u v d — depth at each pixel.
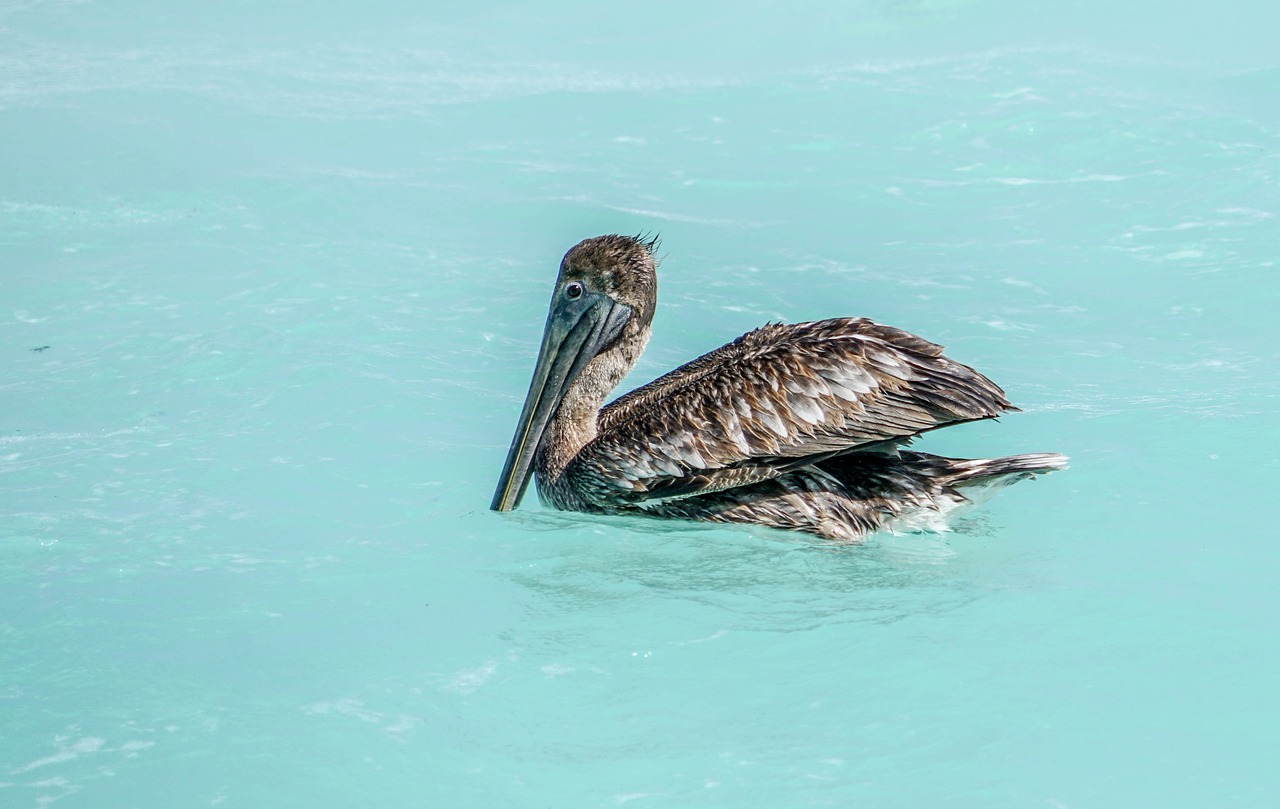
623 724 8.42
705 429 11.61
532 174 23.58
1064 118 24.72
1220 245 18.80
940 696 8.62
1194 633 9.38
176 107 26.75
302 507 12.12
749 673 9.02
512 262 19.75
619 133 25.73
